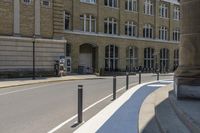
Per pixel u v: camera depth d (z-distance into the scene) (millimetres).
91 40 52656
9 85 26969
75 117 12086
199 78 12969
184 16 13867
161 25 67562
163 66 68000
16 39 39625
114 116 11875
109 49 56031
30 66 40969
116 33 57531
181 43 14016
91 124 10617
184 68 13375
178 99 13133
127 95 18359
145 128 9406
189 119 8594
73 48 50031
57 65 42500
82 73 50438
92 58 54531
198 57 13289
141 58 62156
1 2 38594
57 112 13203
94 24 53750
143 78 39188
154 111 11680
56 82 32688
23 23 40438
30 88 24734
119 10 57781
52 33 43438
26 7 40719
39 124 10766
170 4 69625
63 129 10047
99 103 16016
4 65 38844
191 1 13539
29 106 14805
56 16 43812
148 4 64375
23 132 9594
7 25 39156
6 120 11398
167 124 9023
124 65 58531
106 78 40188
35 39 40750
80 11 51188
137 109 13336
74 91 22125
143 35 63094
